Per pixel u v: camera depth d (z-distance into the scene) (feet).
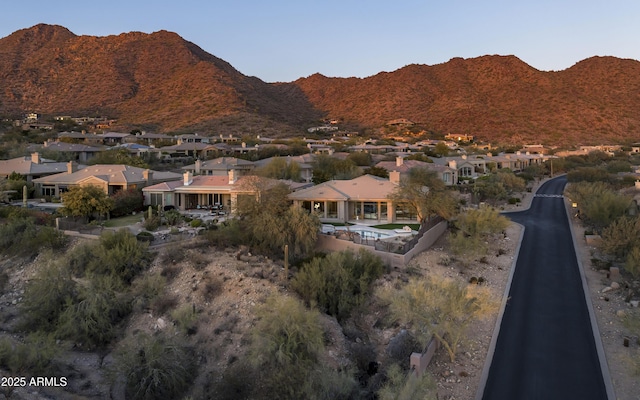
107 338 92.32
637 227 111.34
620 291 99.35
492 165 315.58
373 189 153.07
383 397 60.39
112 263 108.47
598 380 67.97
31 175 199.62
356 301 93.20
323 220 149.07
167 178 195.93
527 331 83.30
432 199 137.49
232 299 96.99
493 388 66.69
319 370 72.33
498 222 132.77
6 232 129.39
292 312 78.07
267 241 115.65
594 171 261.65
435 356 75.87
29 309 96.73
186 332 90.02
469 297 74.90
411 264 111.96
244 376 75.05
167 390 75.82
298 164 232.53
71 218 143.33
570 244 136.56
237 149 357.61
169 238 123.13
